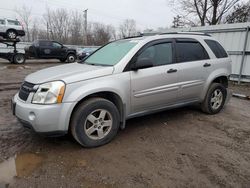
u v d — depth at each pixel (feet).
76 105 10.38
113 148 10.93
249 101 21.49
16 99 10.76
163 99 13.04
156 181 8.52
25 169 9.04
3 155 10.05
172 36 13.80
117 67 11.29
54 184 8.20
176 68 13.25
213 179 8.73
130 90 11.56
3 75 34.32
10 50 60.03
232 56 31.30
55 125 9.75
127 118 12.01
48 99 9.62
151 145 11.34
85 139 10.55
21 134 12.16
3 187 7.98
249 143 11.91
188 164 9.72
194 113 16.43
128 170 9.16
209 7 75.61
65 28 162.20
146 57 12.28
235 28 30.40
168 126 13.88
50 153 10.30
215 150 11.02
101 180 8.50
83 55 68.69
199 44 15.07
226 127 14.02
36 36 159.22
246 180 8.71
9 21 55.31
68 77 10.09
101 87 10.53
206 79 15.07
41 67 48.08
